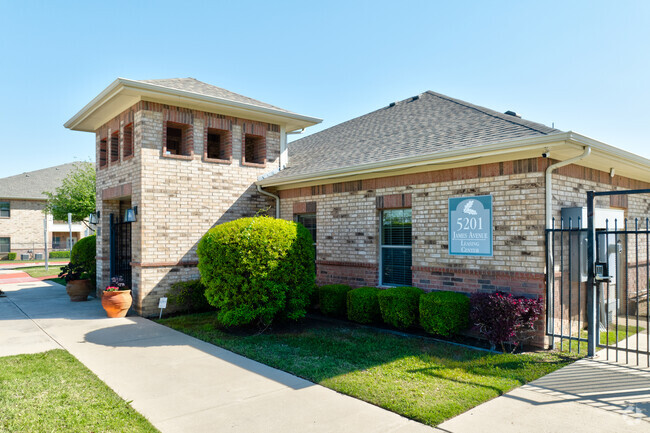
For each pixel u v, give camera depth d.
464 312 7.70
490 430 4.28
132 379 5.90
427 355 6.89
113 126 12.40
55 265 30.09
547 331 7.18
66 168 44.44
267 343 7.78
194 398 5.19
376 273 9.96
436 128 10.14
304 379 5.87
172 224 10.96
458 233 8.33
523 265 7.38
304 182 11.37
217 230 8.85
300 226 9.33
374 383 5.59
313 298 10.78
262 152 12.88
